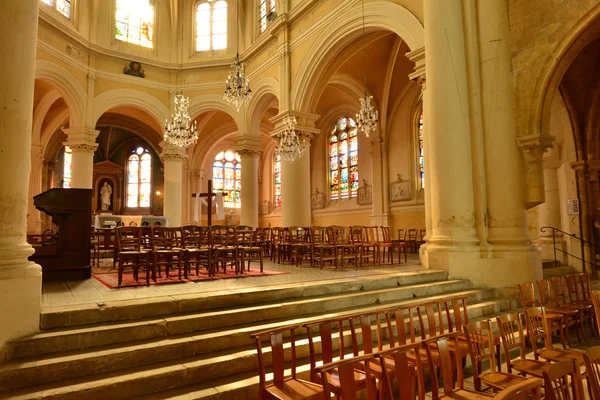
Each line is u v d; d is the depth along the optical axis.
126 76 16.47
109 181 25.19
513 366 4.18
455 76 7.91
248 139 16.27
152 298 5.10
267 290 5.77
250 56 16.19
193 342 4.37
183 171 22.73
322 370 2.62
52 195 6.86
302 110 13.02
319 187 20.72
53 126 19.48
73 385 3.56
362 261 10.20
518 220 7.54
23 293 4.05
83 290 5.84
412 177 16.02
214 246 8.38
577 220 10.24
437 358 4.14
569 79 10.01
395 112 16.80
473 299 6.95
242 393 3.86
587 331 7.21
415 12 9.41
